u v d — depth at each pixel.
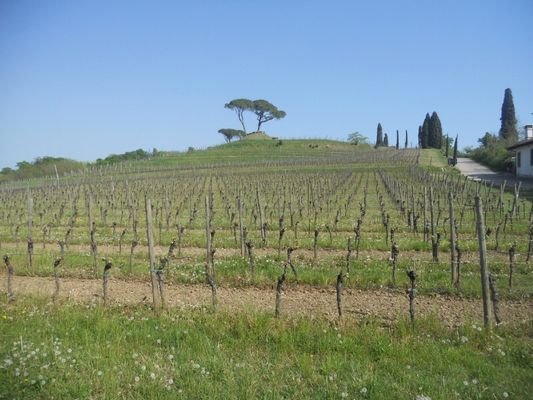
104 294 11.03
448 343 8.27
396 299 11.41
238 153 103.94
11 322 9.55
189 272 13.91
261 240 19.50
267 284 12.77
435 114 112.38
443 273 13.17
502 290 11.57
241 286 12.84
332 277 12.76
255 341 8.37
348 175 54.31
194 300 11.58
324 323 9.20
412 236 20.44
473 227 22.02
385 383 6.71
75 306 10.64
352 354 7.85
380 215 27.72
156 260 16.16
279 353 7.96
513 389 6.61
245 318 9.10
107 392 6.67
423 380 6.79
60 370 7.25
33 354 7.64
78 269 14.91
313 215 28.44
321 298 11.60
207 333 8.80
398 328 8.88
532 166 51.75
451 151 101.38
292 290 12.35
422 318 9.38
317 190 41.72
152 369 7.23
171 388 6.73
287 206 33.34
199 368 7.27
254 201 37.03
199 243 19.33
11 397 6.58
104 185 53.06
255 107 147.88
